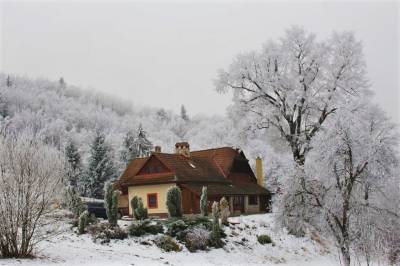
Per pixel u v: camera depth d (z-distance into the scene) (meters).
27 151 18.56
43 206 18.83
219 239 29.14
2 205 18.17
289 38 41.34
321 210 24.64
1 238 18.30
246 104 42.88
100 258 21.17
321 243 33.38
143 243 26.81
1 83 163.00
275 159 72.62
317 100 38.91
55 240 24.22
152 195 41.97
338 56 40.75
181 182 40.66
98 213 38.38
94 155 72.56
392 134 24.61
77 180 70.50
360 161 23.67
